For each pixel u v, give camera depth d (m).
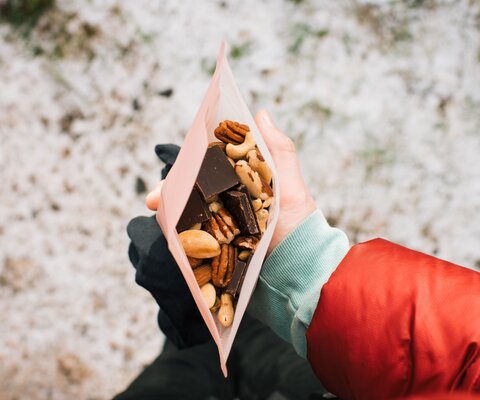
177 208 0.38
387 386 0.39
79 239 0.86
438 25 0.86
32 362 0.85
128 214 0.86
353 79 0.86
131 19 0.89
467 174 0.84
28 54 0.89
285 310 0.47
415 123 0.85
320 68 0.87
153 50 0.88
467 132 0.85
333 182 0.85
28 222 0.87
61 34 0.89
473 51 0.85
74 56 0.89
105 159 0.87
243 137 0.47
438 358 0.37
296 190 0.49
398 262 0.42
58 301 0.86
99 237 0.86
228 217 0.45
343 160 0.85
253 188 0.45
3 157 0.88
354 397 0.44
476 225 0.84
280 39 0.87
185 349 0.62
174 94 0.88
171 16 0.88
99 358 0.85
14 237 0.87
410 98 0.86
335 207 0.85
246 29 0.88
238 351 0.62
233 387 0.61
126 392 0.60
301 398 0.57
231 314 0.44
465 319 0.37
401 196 0.84
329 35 0.87
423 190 0.84
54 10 0.89
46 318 0.86
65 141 0.88
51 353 0.85
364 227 0.84
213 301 0.44
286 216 0.48
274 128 0.51
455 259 0.83
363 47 0.87
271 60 0.87
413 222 0.84
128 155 0.87
